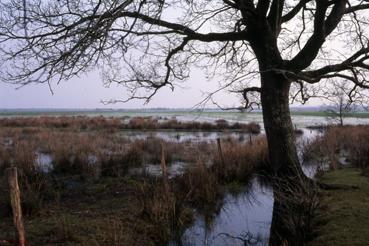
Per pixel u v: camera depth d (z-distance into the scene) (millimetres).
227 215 8195
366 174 10156
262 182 11234
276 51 8195
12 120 44344
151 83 8797
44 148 19016
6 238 6379
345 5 8250
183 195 8453
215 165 11789
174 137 28109
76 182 11023
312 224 6621
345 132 21156
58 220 7340
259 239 6742
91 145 18750
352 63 7812
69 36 6578
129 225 7109
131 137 27062
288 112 8320
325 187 8578
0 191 9250
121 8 5742
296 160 8266
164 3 6227
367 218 6445
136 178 11320
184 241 6801
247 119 67812
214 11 7832
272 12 8234
